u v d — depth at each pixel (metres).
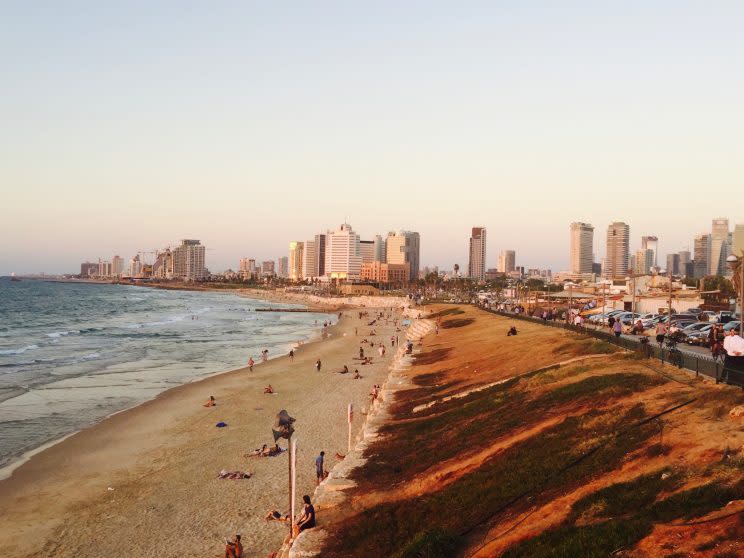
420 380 48.56
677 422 18.67
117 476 33.06
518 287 189.88
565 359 39.34
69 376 67.06
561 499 16.36
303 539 18.56
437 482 21.30
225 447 38.59
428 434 28.58
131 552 24.00
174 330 135.38
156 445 39.25
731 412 18.02
